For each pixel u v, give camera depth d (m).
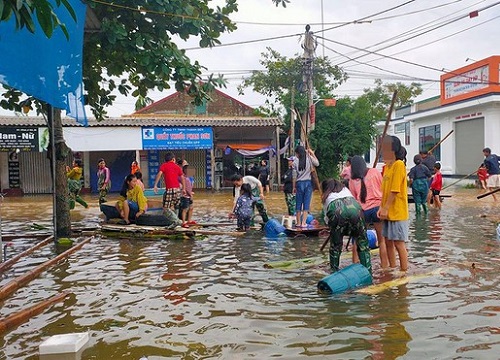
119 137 25.14
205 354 3.69
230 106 31.66
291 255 7.45
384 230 6.16
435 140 31.81
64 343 3.75
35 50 5.83
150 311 4.76
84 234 9.90
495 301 4.82
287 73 27.14
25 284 5.90
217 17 9.41
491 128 26.22
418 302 4.84
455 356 3.54
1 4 2.79
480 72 26.81
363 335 3.99
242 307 4.83
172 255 7.62
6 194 26.05
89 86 11.05
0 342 4.03
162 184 27.55
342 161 27.61
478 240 8.34
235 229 10.52
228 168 29.05
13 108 10.15
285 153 24.86
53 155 9.48
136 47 8.70
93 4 8.26
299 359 3.56
